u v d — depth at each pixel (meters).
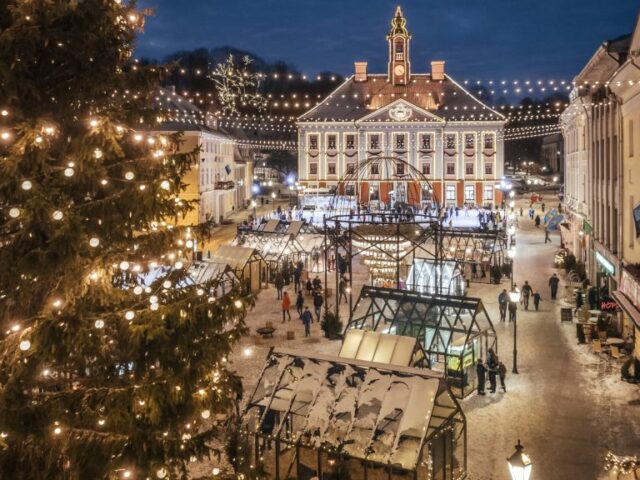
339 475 14.04
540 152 152.75
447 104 91.31
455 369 21.98
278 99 117.94
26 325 9.27
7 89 8.48
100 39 9.47
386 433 15.23
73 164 8.44
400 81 93.38
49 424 8.57
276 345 27.84
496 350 24.34
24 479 8.81
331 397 16.16
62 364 9.63
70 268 8.82
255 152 127.94
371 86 93.75
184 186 10.16
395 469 14.61
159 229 10.05
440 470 15.48
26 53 8.53
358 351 19.86
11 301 9.38
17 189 8.22
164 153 10.05
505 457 17.14
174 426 9.49
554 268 46.00
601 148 34.47
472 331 22.69
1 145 8.90
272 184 126.44
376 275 34.53
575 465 16.56
